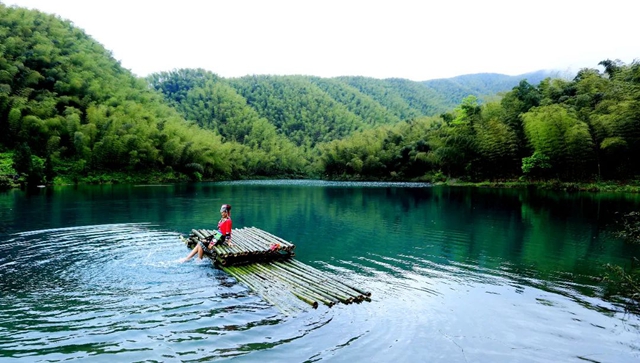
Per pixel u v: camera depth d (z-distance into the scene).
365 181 73.88
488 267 11.74
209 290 9.27
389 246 14.62
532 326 7.62
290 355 6.30
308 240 15.70
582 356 6.53
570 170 41.34
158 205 26.72
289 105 132.62
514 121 46.84
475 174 53.09
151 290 9.16
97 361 5.95
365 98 161.00
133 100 68.94
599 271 11.35
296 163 96.06
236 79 160.88
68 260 11.53
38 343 6.46
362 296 8.86
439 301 8.88
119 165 54.81
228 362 6.04
